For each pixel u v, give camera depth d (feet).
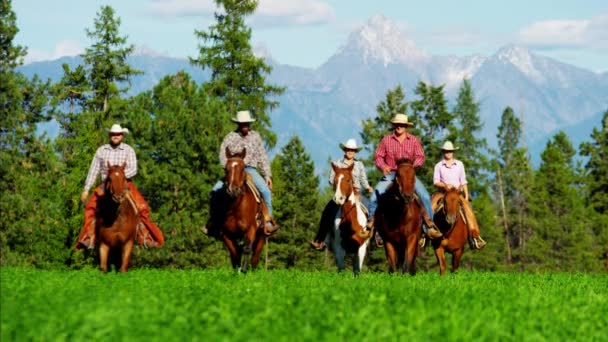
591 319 37.19
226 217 61.52
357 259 65.98
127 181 59.00
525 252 303.68
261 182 62.69
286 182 274.16
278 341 27.48
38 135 155.94
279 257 264.52
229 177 59.93
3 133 151.12
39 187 154.92
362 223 65.05
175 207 174.40
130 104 195.93
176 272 56.34
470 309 35.29
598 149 319.47
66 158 197.88
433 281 53.11
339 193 63.46
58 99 160.97
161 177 170.71
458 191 69.51
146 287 41.60
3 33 151.64
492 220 288.30
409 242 61.98
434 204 70.59
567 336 32.73
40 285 41.57
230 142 62.34
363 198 69.82
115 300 33.88
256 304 35.14
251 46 211.41
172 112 178.09
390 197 61.57
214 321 30.68
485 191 296.92
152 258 168.66
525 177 370.53
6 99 150.00
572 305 40.65
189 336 27.91
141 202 59.11
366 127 249.14
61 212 165.17
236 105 210.18
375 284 48.29
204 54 210.79
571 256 297.12
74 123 205.46
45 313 31.24
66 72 219.20
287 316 32.09
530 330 32.50
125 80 223.30
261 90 211.41
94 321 28.96
